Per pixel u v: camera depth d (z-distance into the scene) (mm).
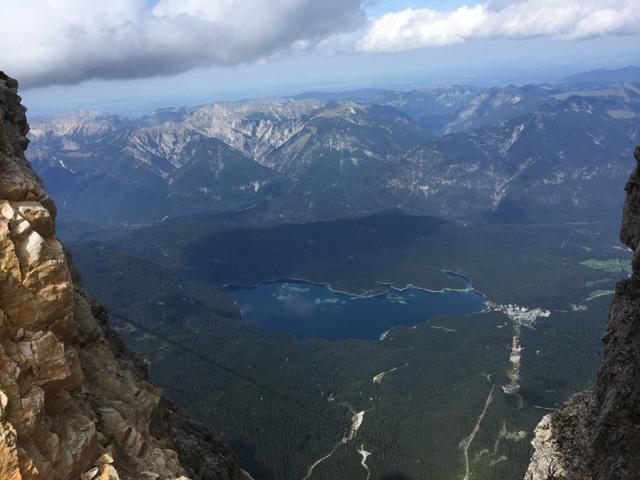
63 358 30422
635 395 40562
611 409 42750
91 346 44281
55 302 31078
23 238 30344
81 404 33781
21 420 26375
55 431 29469
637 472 37250
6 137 37844
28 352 28891
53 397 30250
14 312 29359
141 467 34156
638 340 43469
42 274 30469
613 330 48156
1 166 33969
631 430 40000
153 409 44125
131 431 35781
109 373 42938
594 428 46625
